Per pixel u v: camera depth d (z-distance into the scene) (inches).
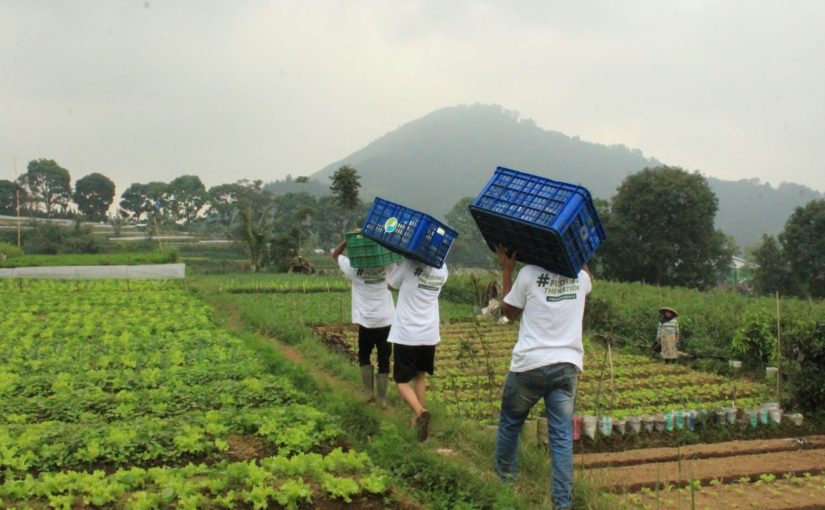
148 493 241.8
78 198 4200.3
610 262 1966.0
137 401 365.1
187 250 3058.6
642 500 301.4
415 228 335.3
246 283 1451.8
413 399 335.9
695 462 372.8
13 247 1652.3
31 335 639.1
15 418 328.8
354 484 247.0
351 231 398.6
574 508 274.2
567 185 261.3
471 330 875.4
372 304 401.7
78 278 1288.1
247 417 321.1
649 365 673.0
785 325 655.8
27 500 235.1
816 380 496.1
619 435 424.2
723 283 2233.0
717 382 605.3
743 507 302.0
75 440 286.7
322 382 436.8
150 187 4318.4
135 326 686.5
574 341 266.4
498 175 287.3
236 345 576.7
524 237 267.7
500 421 285.7
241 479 252.5
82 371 463.2
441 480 275.7
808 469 360.2
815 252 1739.7
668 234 1905.8
